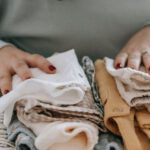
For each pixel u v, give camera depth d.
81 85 0.61
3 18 0.81
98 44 0.82
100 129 0.59
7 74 0.67
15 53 0.72
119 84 0.62
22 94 0.58
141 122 0.59
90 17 0.79
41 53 0.84
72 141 0.56
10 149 0.61
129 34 0.83
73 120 0.58
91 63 0.72
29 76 0.64
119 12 0.80
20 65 0.67
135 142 0.56
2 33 0.83
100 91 0.64
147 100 0.59
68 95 0.59
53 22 0.79
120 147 0.58
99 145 0.58
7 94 0.59
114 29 0.81
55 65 0.68
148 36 0.76
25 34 0.81
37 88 0.58
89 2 0.78
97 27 0.80
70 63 0.68
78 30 0.80
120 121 0.58
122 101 0.61
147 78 0.59
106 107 0.60
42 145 0.55
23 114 0.59
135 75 0.59
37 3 0.78
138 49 0.71
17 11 0.79
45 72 0.66
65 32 0.80
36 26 0.80
